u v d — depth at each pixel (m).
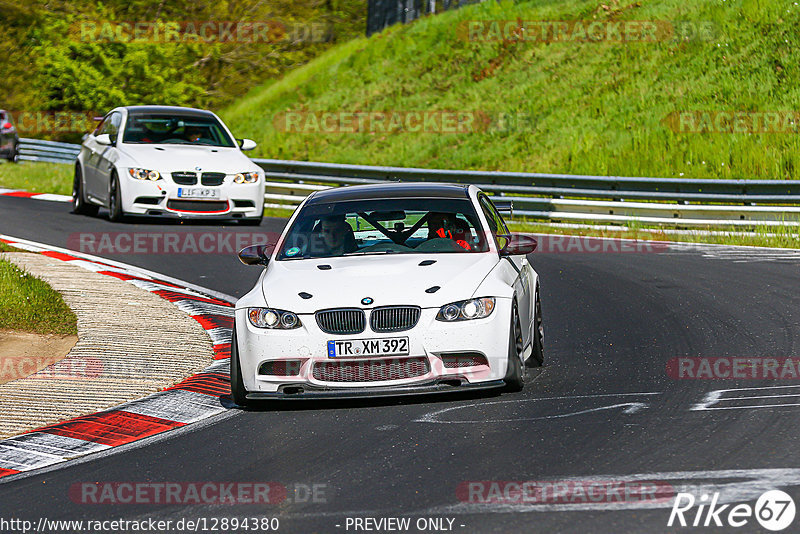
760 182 64.81
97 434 26.38
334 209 32.47
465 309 27.58
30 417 27.84
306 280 28.72
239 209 65.69
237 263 54.94
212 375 32.41
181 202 64.56
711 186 67.00
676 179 68.25
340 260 30.20
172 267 53.62
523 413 26.41
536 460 22.06
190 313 42.00
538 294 33.44
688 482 19.97
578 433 24.11
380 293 27.66
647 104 101.44
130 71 133.50
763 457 21.45
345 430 25.73
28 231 63.91
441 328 27.30
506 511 18.78
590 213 71.00
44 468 23.72
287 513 19.45
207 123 70.56
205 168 64.94
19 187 91.50
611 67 110.50
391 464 22.42
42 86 135.12
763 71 100.19
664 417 25.27
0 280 43.69
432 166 104.06
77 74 131.75
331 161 112.31
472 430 24.95
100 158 68.62
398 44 134.00
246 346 27.98
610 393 28.34
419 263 29.30
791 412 25.09
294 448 24.31
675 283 47.78
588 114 103.75
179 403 29.25
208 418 27.83
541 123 105.00
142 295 45.47
